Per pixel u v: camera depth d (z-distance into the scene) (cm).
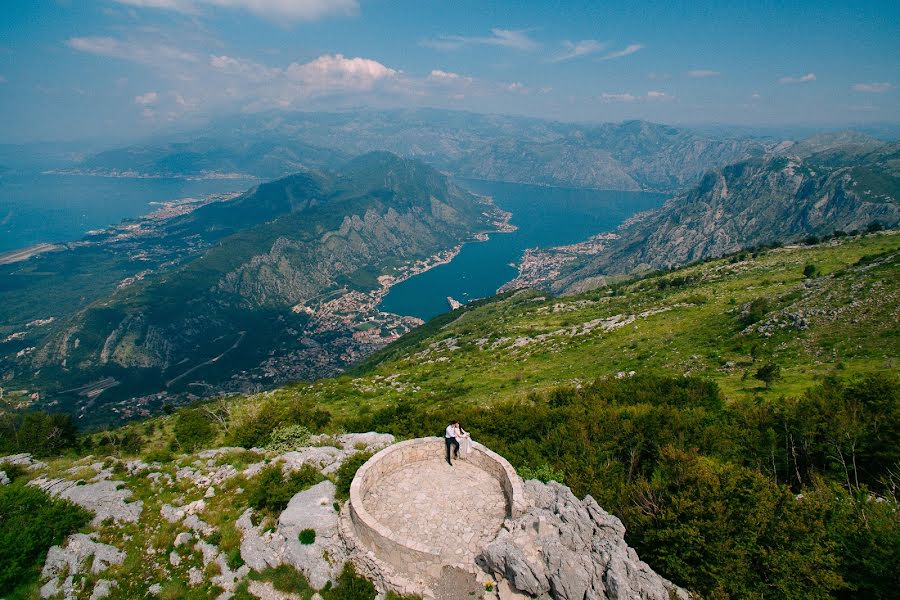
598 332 10900
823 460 3625
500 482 2694
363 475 2630
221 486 3158
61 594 2419
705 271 15575
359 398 9388
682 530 2389
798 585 2212
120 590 2450
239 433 4544
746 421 4147
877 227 14700
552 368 9431
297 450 3584
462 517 2412
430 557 2106
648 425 4072
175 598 2364
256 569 2464
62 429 6262
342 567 2319
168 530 2789
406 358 15675
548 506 2405
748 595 2233
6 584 2419
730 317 8631
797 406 4047
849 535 2384
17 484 3028
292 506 2659
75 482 3212
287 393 10706
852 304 6650
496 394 8294
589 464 3666
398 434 4853
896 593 2123
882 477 3119
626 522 2761
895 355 5300
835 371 5400
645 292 15225
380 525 2252
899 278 6619
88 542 2670
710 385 5488
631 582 2006
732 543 2345
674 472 2956
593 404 5212
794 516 2395
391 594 2078
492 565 2055
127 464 3497
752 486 2627
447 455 2944
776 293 8644
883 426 3447
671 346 8369
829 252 12350
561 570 1962
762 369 5578
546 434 4572
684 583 2380
